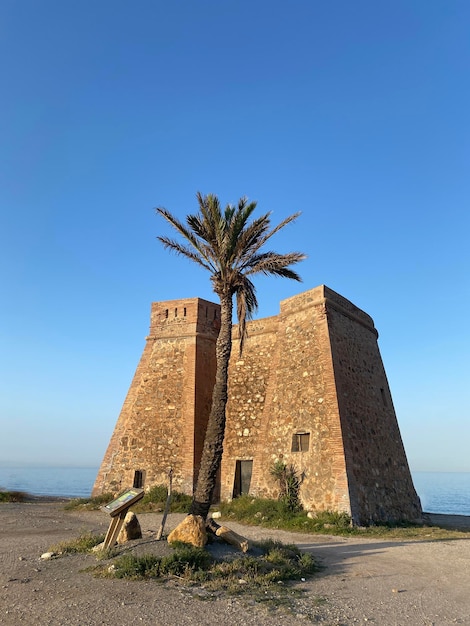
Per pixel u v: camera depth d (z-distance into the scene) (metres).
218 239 15.81
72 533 16.20
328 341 22.67
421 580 10.54
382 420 24.91
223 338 15.44
